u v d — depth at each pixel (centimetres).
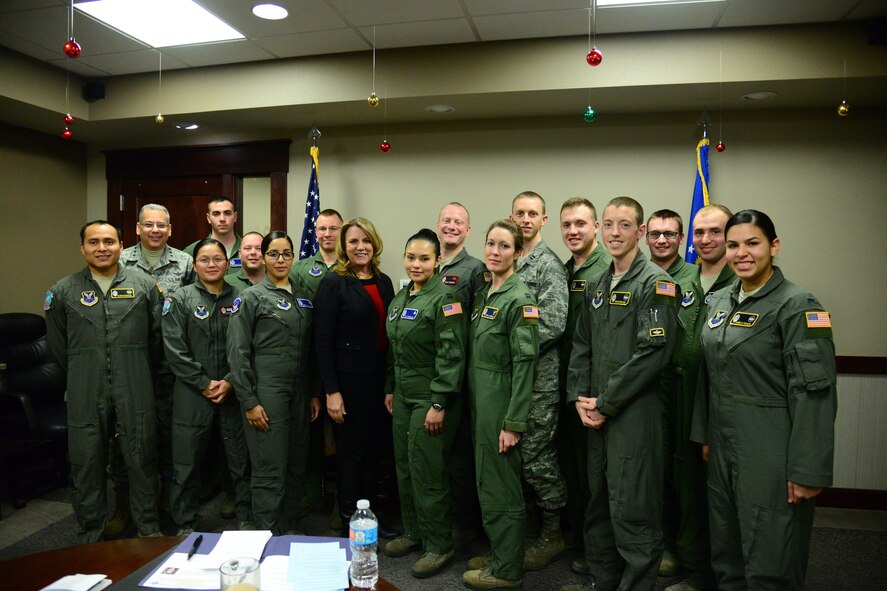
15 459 341
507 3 296
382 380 287
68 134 354
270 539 163
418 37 340
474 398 240
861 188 365
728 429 191
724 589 197
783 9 299
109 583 138
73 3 299
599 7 299
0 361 360
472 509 296
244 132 446
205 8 303
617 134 390
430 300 257
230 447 288
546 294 256
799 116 371
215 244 289
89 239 273
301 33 334
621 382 205
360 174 429
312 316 285
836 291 368
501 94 352
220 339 288
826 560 277
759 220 186
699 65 328
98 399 271
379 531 293
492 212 407
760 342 184
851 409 351
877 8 297
